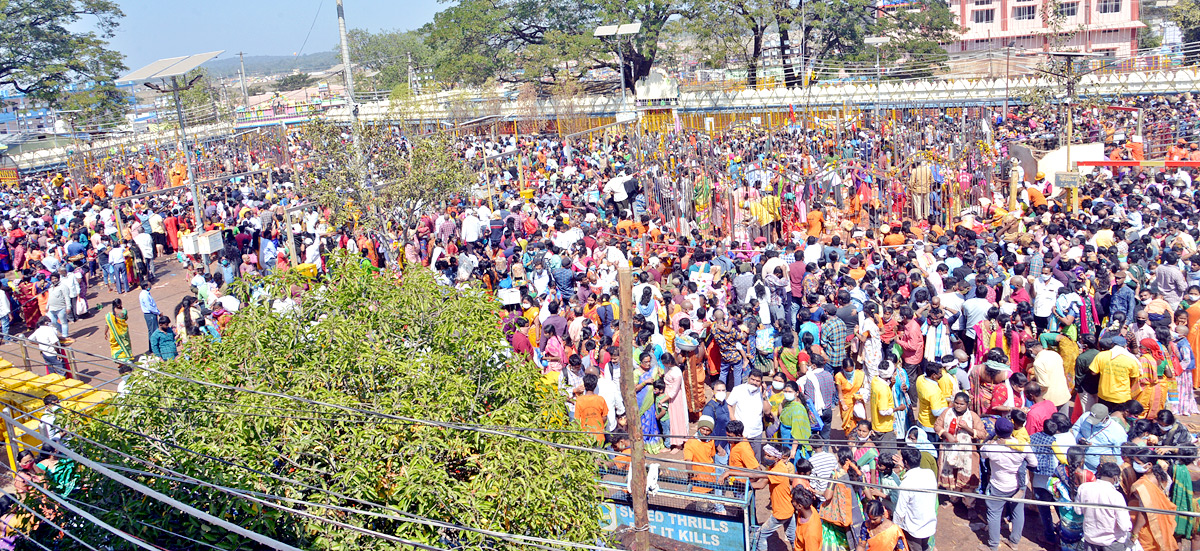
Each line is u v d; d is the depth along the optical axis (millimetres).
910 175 20969
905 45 51344
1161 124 30719
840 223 19516
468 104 44312
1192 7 58188
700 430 10414
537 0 55906
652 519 8664
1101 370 10773
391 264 8422
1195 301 12234
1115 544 8305
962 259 14781
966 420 9641
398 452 6648
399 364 7137
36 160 51562
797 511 8531
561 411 8000
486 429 6367
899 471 9375
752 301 13672
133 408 7047
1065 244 15422
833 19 51219
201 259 23359
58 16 59469
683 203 21094
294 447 6547
